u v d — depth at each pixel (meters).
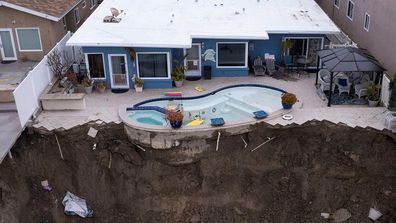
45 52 30.67
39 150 23.45
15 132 22.52
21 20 29.62
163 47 25.88
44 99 24.64
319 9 32.28
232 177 23.89
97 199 23.83
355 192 23.34
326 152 23.45
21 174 22.80
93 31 27.70
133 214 23.81
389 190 23.05
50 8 30.22
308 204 23.47
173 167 23.59
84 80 27.09
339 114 24.38
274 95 27.03
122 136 23.73
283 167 23.75
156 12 31.31
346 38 30.95
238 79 28.80
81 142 23.50
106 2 33.56
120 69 27.23
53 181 23.67
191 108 25.75
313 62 29.97
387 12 25.39
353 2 31.38
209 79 28.78
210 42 28.09
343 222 23.14
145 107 25.19
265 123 23.41
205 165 23.59
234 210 23.83
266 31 28.06
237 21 29.73
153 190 23.80
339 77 27.12
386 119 23.08
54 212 23.38
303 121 23.67
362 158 23.27
